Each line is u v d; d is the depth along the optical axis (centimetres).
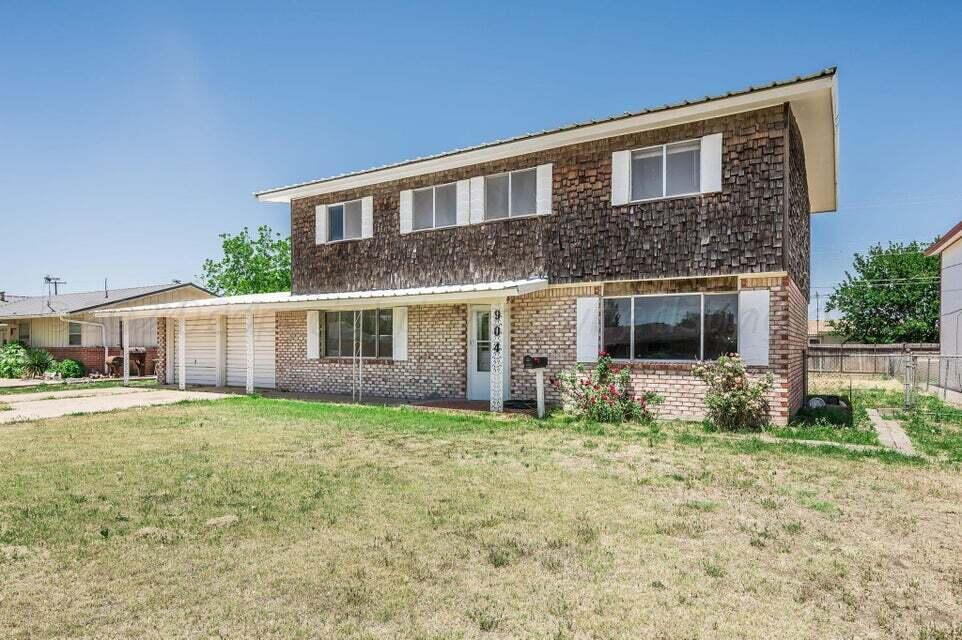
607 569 414
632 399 1159
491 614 346
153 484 643
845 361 2920
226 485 638
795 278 1188
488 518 524
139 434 978
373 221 1591
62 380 2500
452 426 1047
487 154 1353
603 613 349
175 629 328
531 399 1308
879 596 375
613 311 1212
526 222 1325
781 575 406
